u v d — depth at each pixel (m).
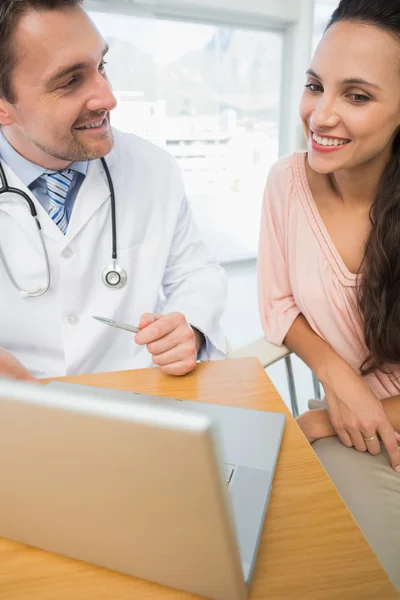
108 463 0.30
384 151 0.91
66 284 0.96
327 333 1.03
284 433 0.60
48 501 0.35
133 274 1.04
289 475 0.53
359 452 0.91
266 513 0.48
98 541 0.38
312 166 0.92
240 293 3.06
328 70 0.81
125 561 0.39
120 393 0.67
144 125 3.30
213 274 1.11
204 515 0.31
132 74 3.14
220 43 3.37
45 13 0.74
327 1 3.20
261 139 3.73
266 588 0.40
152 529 0.34
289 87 3.67
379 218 0.92
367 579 0.41
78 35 0.77
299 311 1.07
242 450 0.56
